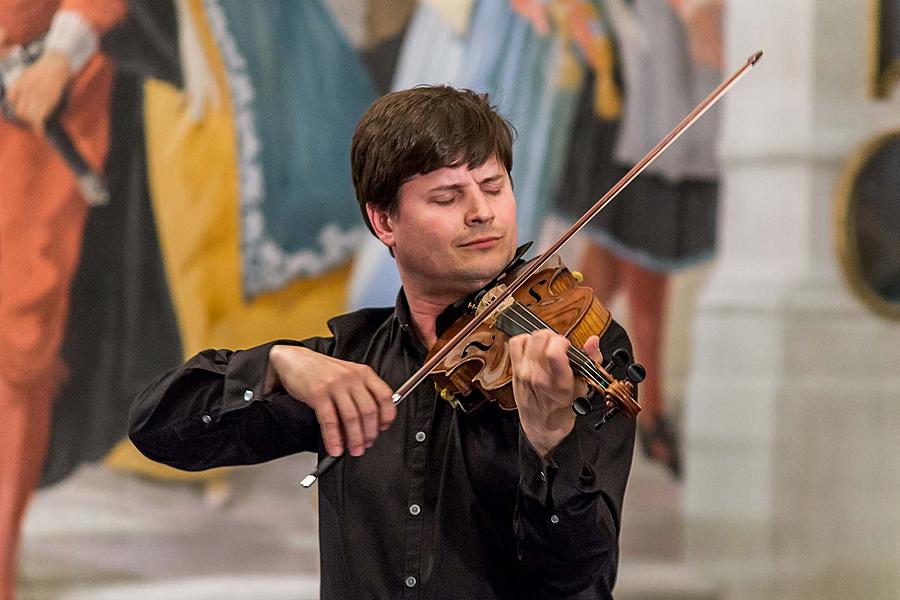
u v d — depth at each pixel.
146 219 7.56
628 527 8.68
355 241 8.03
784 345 9.07
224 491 7.61
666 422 8.80
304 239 7.91
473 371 2.86
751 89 9.11
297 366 2.68
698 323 8.89
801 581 9.10
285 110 7.88
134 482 7.43
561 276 3.07
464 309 3.05
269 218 7.82
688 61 8.93
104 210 7.46
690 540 8.82
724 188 9.02
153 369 7.53
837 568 9.18
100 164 7.45
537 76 8.46
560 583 2.67
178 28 7.64
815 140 9.20
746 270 9.03
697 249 8.92
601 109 8.64
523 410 2.45
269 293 7.82
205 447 3.13
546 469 2.48
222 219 7.72
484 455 2.89
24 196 7.28
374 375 2.63
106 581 7.33
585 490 2.48
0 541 7.13
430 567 2.88
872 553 9.29
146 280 7.54
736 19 9.10
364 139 3.04
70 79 7.39
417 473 2.95
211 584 7.53
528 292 3.02
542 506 2.52
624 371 2.73
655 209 8.78
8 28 7.27
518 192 8.41
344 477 3.01
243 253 7.76
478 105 3.03
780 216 9.10
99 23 7.45
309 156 7.93
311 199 7.93
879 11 9.31
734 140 9.05
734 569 8.92
